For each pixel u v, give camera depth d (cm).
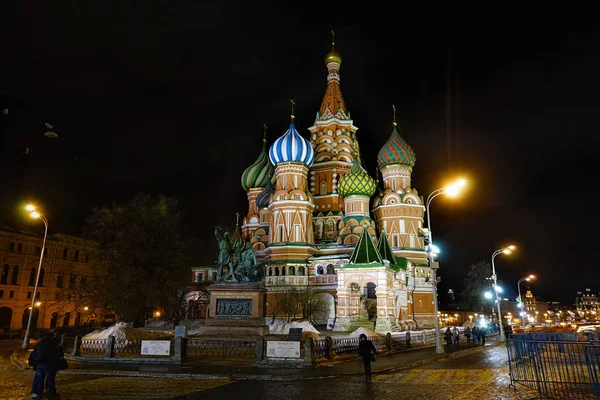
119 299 4675
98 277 4862
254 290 3319
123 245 4825
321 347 2628
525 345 1870
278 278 6781
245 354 2684
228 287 3347
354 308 5453
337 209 8219
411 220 7619
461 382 1964
